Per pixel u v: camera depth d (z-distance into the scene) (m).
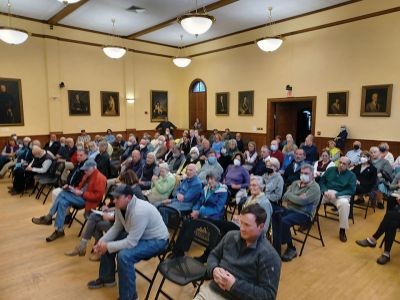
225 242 1.97
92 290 2.67
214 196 3.44
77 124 9.98
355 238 3.79
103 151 5.45
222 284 1.75
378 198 4.99
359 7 7.19
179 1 7.37
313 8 7.83
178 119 12.74
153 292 2.63
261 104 9.62
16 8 7.99
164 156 6.91
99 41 10.22
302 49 8.40
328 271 2.99
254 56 9.66
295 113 10.16
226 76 10.67
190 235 2.52
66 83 9.63
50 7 7.91
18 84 8.74
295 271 2.98
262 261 1.74
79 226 4.16
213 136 9.02
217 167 4.80
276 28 8.91
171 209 3.01
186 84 12.34
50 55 9.21
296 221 3.30
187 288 2.70
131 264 2.40
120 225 2.63
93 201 3.69
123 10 8.05
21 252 3.39
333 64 7.79
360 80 7.33
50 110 9.32
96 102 10.38
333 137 7.95
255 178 3.00
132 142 7.37
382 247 3.53
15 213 4.73
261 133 9.71
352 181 3.97
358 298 2.55
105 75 10.51
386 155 5.65
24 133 8.97
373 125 7.20
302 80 8.48
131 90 11.16
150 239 2.54
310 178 3.44
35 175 5.64
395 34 6.69
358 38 7.29
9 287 2.71
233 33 10.20
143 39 11.13
